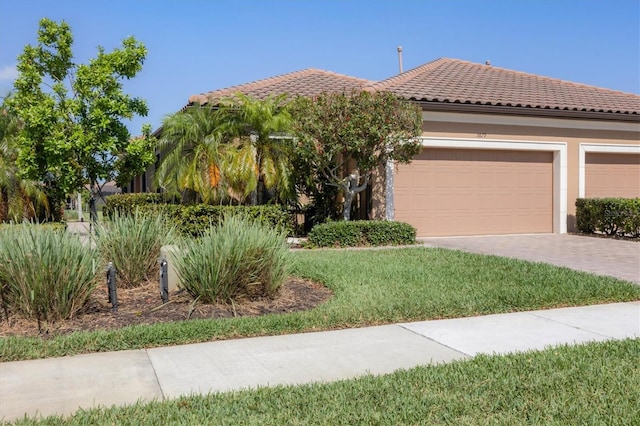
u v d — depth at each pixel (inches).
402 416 156.4
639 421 152.1
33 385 185.0
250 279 293.7
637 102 781.3
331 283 339.0
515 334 248.1
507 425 150.9
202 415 158.1
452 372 192.4
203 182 553.9
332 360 212.1
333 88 713.0
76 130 583.8
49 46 616.7
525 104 653.3
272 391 176.1
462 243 586.9
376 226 549.6
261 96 663.8
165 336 232.5
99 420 154.6
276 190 598.2
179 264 293.3
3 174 691.4
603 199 650.8
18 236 265.0
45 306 252.7
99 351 221.9
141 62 622.5
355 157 552.7
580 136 697.6
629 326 261.1
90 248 286.5
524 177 682.8
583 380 183.2
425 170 636.7
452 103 620.4
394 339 239.9
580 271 395.2
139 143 612.4
